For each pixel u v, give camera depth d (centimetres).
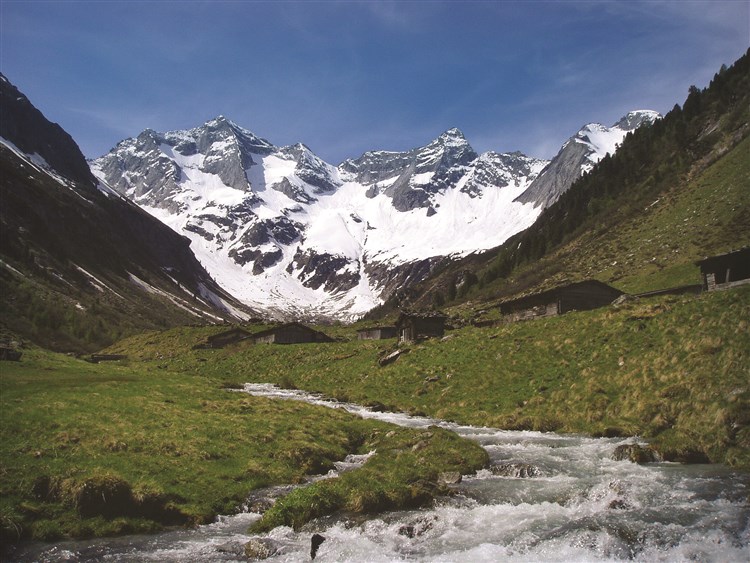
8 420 3309
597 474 2731
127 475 2662
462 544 1984
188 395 5025
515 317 8094
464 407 4888
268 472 2967
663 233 11712
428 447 3291
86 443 3022
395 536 2089
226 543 2133
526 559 1839
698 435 3069
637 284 9594
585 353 4956
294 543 2098
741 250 5938
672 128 18138
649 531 1961
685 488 2377
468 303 15225
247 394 5581
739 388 3250
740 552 1795
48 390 4609
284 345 10931
